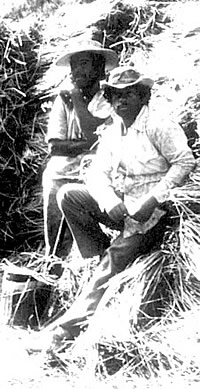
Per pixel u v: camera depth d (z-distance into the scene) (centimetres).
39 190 569
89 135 490
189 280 429
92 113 489
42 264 504
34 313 493
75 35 588
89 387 390
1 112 571
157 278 427
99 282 435
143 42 573
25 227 568
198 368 392
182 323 410
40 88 571
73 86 491
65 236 495
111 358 410
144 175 436
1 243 567
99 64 487
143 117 438
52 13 621
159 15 597
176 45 551
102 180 439
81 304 433
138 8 592
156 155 435
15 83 574
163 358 402
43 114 575
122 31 592
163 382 388
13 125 574
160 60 538
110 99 442
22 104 573
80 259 491
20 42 572
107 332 409
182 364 396
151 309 423
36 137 573
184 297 423
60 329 429
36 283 494
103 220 447
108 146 443
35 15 621
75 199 443
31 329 484
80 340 416
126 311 415
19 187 573
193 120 483
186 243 429
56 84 567
